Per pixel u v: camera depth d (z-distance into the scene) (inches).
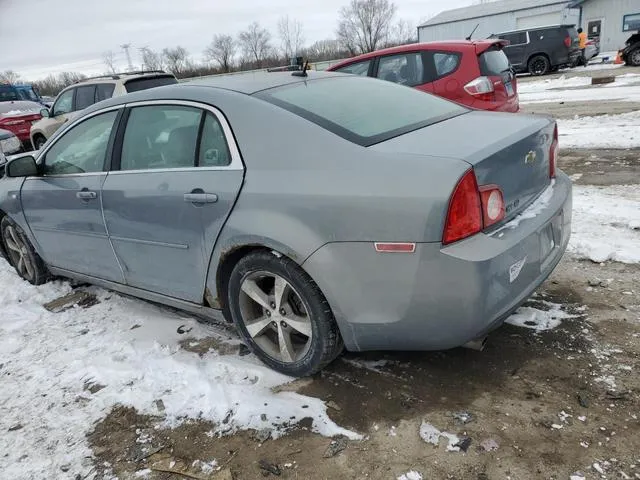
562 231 114.7
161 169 125.6
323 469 91.3
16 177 168.2
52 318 158.7
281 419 103.6
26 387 124.0
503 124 112.9
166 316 151.3
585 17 1206.9
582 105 452.4
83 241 152.8
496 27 1326.3
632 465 85.0
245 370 119.7
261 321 116.9
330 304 101.4
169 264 128.9
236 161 111.0
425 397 105.1
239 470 93.2
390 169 93.9
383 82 142.3
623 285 139.0
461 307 90.9
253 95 116.2
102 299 168.9
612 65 843.4
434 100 134.2
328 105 115.9
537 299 136.6
